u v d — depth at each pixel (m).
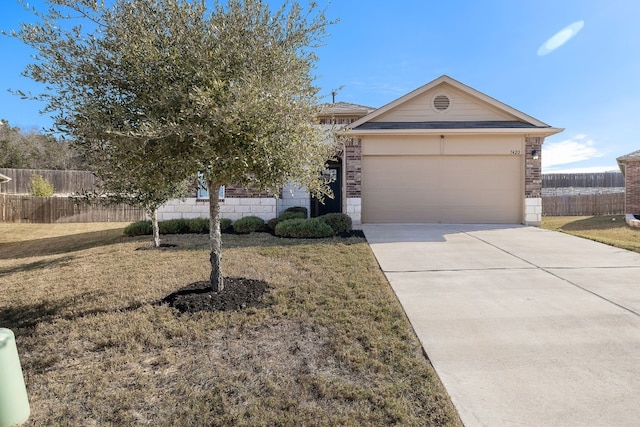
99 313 4.79
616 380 3.15
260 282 5.90
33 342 4.02
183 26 4.18
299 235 10.37
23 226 18.30
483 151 12.46
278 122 4.22
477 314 4.65
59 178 26.72
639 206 16.06
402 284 5.93
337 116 14.38
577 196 20.55
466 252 8.22
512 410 2.77
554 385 3.09
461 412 2.75
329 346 3.79
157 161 4.10
